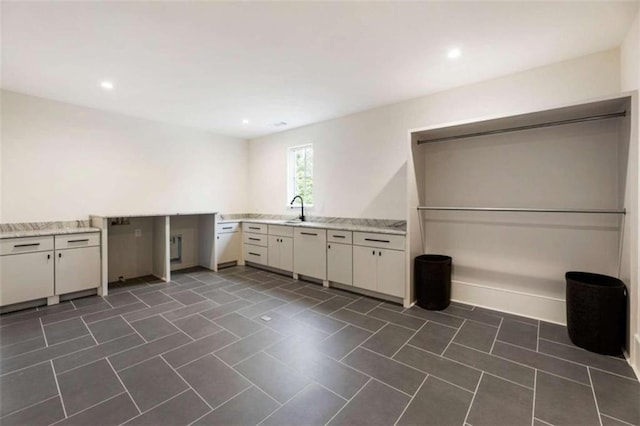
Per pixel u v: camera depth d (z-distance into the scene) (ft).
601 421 4.71
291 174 16.30
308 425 4.65
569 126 8.35
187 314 9.27
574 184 8.34
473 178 10.01
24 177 10.71
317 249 12.40
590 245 8.18
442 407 5.06
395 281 10.06
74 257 10.48
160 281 13.14
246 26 6.62
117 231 13.21
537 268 8.98
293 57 8.07
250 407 5.05
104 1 5.70
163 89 10.28
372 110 12.44
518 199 9.22
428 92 10.61
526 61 8.29
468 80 9.59
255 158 17.95
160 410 4.97
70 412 4.91
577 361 6.47
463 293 10.30
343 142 13.52
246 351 6.96
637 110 6.23
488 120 8.29
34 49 7.54
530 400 5.21
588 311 6.88
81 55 7.87
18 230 10.58
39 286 9.76
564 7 5.98
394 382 5.76
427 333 7.89
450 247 10.57
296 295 11.18
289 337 7.69
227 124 14.93
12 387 5.56
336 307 9.89
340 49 7.65
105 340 7.48
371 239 10.62
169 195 14.88
